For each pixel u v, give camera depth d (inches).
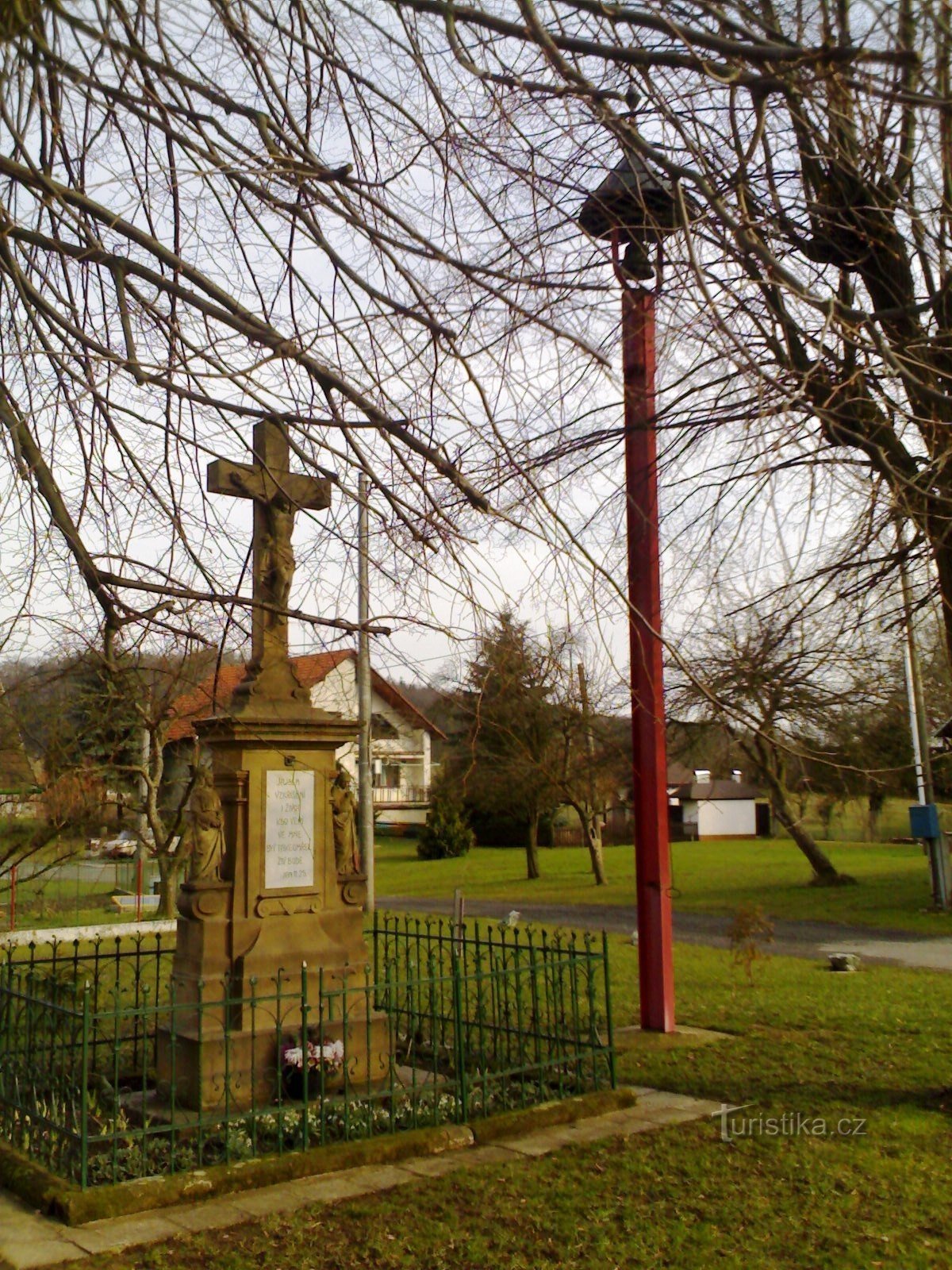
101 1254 189.9
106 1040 302.5
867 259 233.5
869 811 1421.0
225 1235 199.6
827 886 978.1
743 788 1845.5
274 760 296.2
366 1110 260.7
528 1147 250.1
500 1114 264.7
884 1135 257.1
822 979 497.0
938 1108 279.9
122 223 160.4
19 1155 230.2
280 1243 196.4
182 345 181.2
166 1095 271.0
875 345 173.3
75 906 844.0
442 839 1542.8
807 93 160.6
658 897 380.5
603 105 160.9
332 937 297.7
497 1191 221.3
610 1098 281.0
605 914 885.2
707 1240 198.5
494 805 1218.6
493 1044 316.2
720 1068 323.3
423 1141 245.1
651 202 199.5
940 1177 229.6
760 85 156.3
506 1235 200.4
